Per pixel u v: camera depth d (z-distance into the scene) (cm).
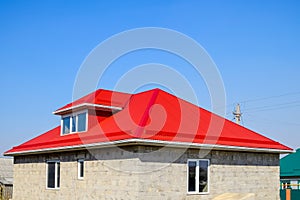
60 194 2088
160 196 1686
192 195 1778
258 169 2034
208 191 1838
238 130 2052
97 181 1847
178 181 1744
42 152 2195
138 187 1638
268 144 2034
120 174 1723
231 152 1939
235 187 1931
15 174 2520
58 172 2134
